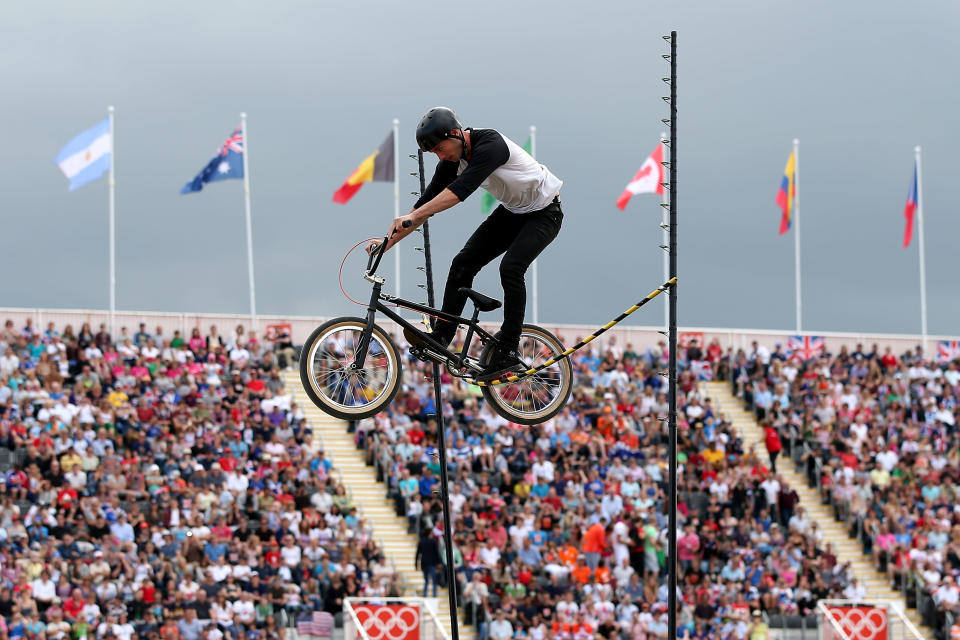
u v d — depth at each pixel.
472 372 20.78
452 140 19.14
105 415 55.88
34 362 60.09
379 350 21.06
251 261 74.38
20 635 43.12
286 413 61.94
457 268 20.75
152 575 47.53
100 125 70.62
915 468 65.62
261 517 51.97
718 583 53.91
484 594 50.59
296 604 48.38
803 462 67.31
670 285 24.70
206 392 60.38
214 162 74.06
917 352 79.31
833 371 75.44
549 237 20.25
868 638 49.62
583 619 50.38
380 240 19.81
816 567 56.00
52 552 46.94
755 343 75.44
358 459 62.22
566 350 21.58
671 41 24.91
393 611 44.03
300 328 72.44
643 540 53.59
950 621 55.94
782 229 79.56
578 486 57.91
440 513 54.22
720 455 63.03
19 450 53.16
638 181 70.25
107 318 69.25
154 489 52.44
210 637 45.62
